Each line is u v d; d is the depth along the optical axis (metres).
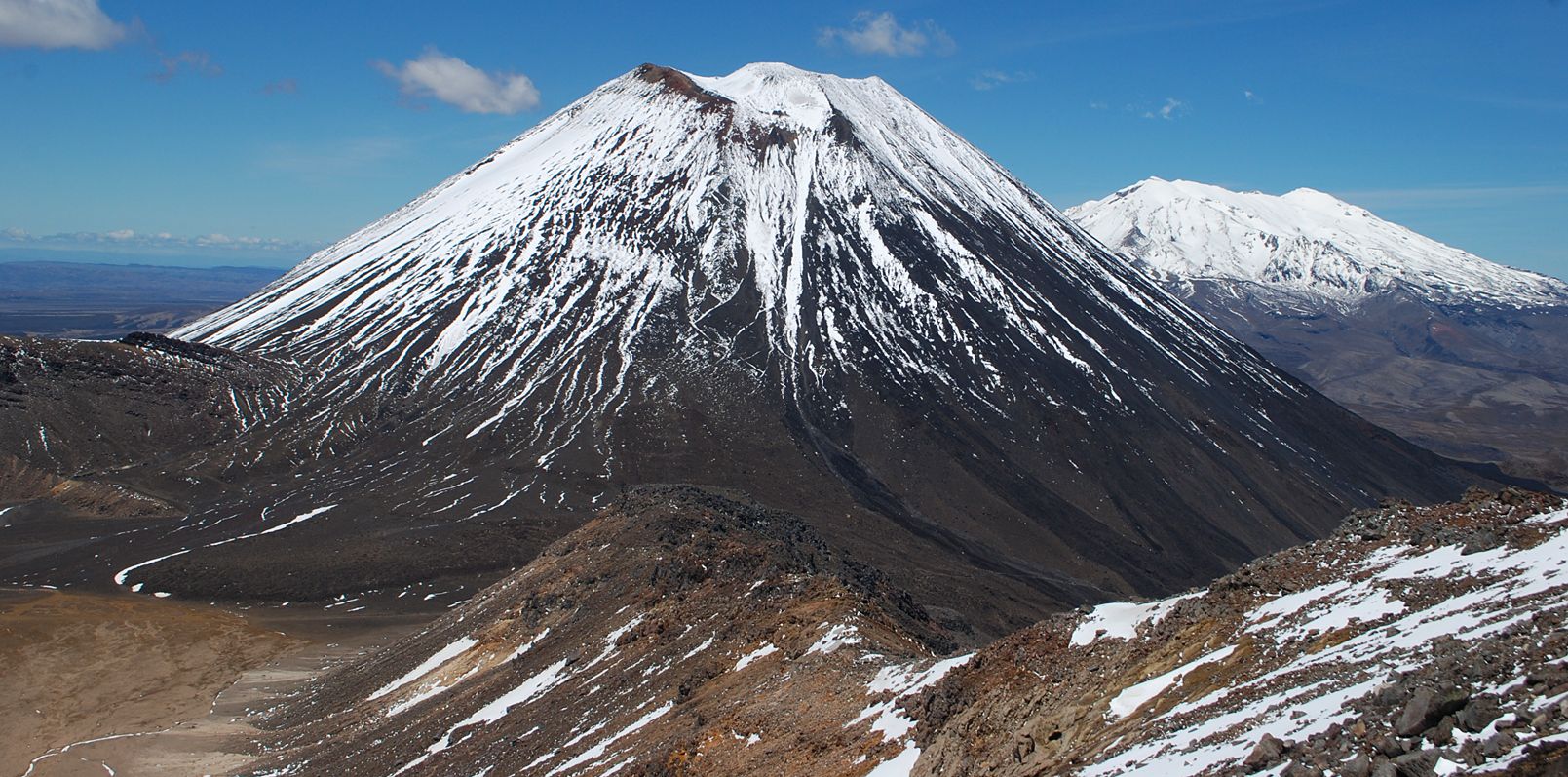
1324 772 14.71
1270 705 18.42
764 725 35.41
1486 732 13.68
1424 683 15.45
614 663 52.78
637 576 64.88
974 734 26.09
